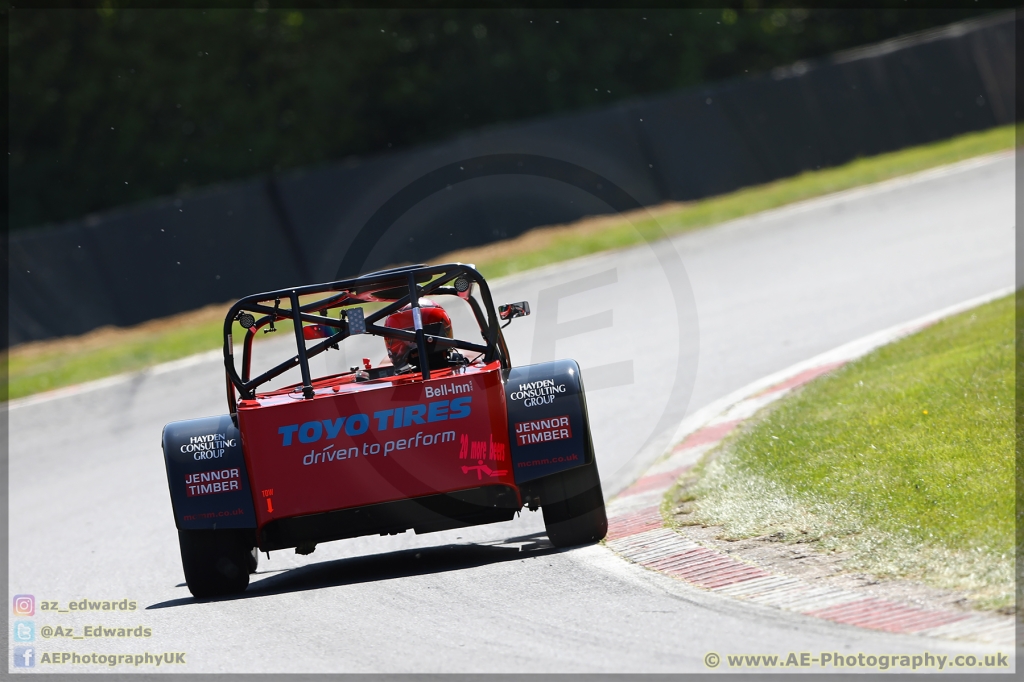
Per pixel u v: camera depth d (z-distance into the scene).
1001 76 91.56
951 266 49.38
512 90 113.88
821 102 87.00
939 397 26.80
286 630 19.31
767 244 63.88
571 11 117.12
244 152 104.81
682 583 19.14
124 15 102.06
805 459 25.02
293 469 21.36
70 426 49.59
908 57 89.75
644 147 81.94
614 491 27.81
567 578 20.30
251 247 72.00
